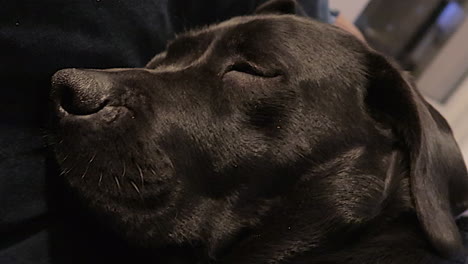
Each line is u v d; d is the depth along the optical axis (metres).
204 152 0.53
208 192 0.54
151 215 0.52
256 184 0.54
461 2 1.38
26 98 0.51
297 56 0.54
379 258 0.57
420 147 0.54
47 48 0.50
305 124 0.54
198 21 0.64
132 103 0.52
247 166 0.54
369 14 1.53
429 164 0.55
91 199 0.51
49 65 0.51
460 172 0.57
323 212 0.55
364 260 0.57
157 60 0.58
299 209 0.55
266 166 0.54
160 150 0.52
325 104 0.55
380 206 0.57
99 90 0.51
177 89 0.53
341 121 0.55
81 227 0.53
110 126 0.51
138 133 0.51
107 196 0.51
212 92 0.54
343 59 0.56
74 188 0.51
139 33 0.56
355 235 0.56
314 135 0.54
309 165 0.55
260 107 0.53
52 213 0.52
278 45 0.54
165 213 0.53
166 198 0.52
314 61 0.55
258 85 0.54
